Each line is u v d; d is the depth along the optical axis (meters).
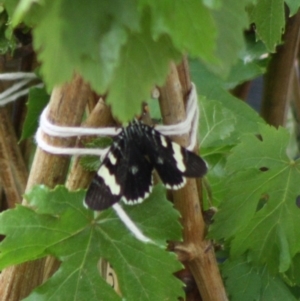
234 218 0.40
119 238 0.38
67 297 0.37
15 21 0.27
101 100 0.37
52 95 0.36
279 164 0.40
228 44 0.28
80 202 0.38
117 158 0.36
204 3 0.28
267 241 0.41
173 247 0.40
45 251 0.37
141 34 0.28
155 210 0.38
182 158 0.36
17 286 0.39
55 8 0.28
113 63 0.28
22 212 0.37
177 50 0.29
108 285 0.38
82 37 0.28
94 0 0.28
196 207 0.39
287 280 0.42
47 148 0.37
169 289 0.38
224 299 0.41
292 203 0.41
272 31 0.39
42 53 0.27
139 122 0.36
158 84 0.28
